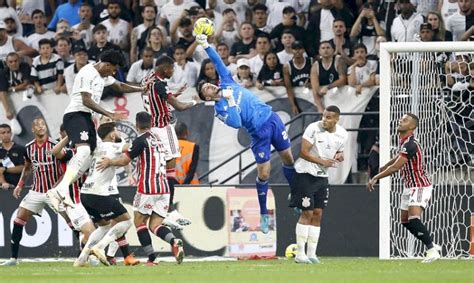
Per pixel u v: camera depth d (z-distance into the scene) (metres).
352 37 51.97
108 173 37.81
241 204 45.72
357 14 53.25
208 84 37.62
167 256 46.94
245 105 37.81
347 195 47.44
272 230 45.84
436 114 46.06
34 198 41.00
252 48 51.97
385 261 40.00
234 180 50.12
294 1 53.44
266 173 38.91
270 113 38.09
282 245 47.12
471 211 46.00
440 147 46.19
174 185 43.12
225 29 53.00
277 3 53.22
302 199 38.56
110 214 38.00
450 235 46.12
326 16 52.06
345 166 49.34
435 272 30.67
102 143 38.16
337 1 52.34
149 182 37.88
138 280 28.25
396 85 45.44
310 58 51.06
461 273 30.06
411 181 39.06
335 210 47.47
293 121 49.81
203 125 50.47
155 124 40.31
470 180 46.09
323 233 47.44
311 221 39.12
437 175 46.31
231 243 45.34
